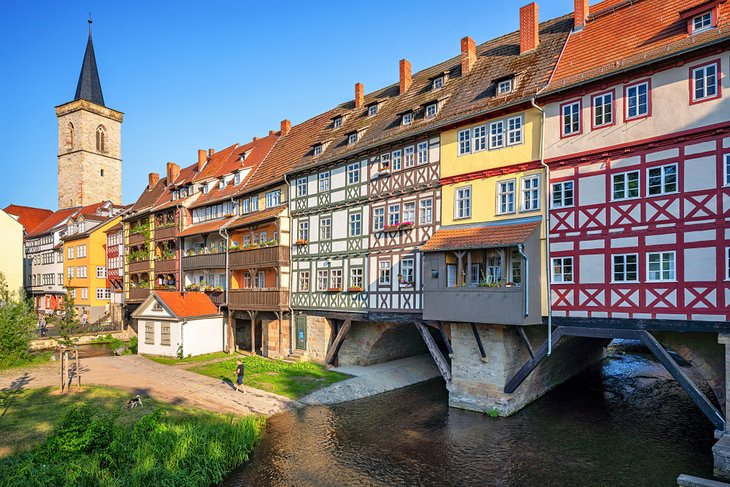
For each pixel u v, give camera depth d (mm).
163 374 22578
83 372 22672
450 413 17547
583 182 14789
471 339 17562
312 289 24516
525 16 18984
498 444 14695
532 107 16125
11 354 24453
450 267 18031
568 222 15062
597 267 14359
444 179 18516
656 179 13367
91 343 36156
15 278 42188
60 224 53781
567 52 16750
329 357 23250
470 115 17391
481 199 17453
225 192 31891
